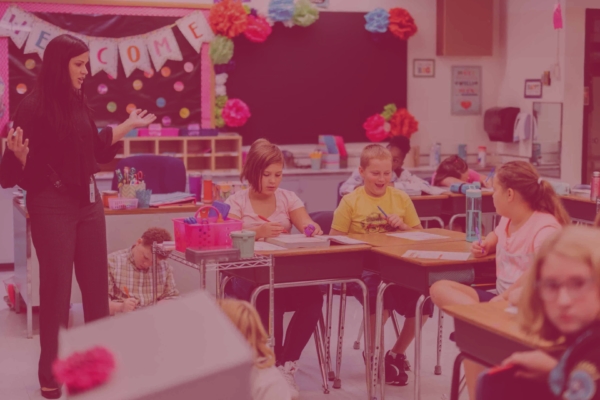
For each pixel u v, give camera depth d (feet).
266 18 24.77
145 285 15.48
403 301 13.35
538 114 25.67
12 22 22.53
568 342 6.32
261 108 25.11
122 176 16.67
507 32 26.84
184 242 11.46
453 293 9.85
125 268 15.37
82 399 4.60
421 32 26.48
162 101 24.03
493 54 27.14
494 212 19.86
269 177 13.05
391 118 26.18
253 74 24.90
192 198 17.04
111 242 16.21
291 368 12.45
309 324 12.59
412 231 13.98
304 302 12.66
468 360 8.32
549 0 24.99
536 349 6.49
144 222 16.39
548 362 6.06
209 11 24.26
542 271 6.21
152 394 4.64
